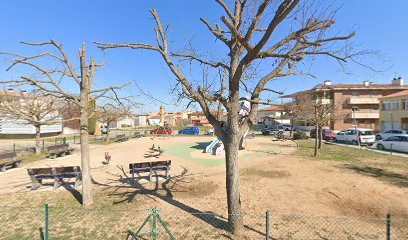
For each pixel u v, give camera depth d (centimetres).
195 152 1742
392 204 659
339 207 647
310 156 1430
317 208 641
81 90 686
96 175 1053
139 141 2541
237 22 518
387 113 2917
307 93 2994
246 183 881
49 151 1683
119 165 1283
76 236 513
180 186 867
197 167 1214
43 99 1655
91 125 3700
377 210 622
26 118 587
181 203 695
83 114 685
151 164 959
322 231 513
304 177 949
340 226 536
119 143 2377
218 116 636
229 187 524
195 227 543
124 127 5944
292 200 703
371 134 2005
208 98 527
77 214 625
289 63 550
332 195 738
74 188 855
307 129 3975
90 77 709
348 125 3653
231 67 534
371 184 834
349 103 3591
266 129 3572
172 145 2172
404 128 2686
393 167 1108
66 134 3653
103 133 3894
